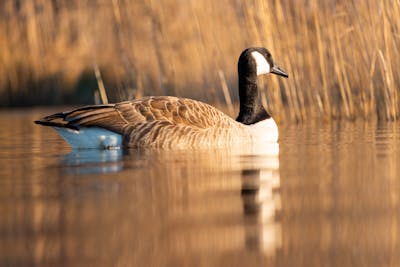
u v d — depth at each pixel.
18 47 32.38
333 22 21.14
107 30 32.00
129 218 7.75
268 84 21.59
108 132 14.61
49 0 32.75
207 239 6.89
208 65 23.11
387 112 20.75
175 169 11.28
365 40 20.67
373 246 6.67
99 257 6.32
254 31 20.67
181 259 6.29
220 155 13.27
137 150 14.27
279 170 11.15
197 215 7.89
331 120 21.89
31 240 6.88
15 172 11.30
